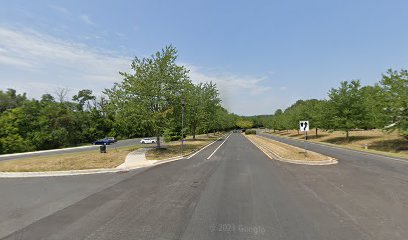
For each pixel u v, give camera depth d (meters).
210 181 10.84
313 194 8.59
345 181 10.68
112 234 5.50
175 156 19.77
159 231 5.59
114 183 10.89
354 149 26.44
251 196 8.38
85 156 19.23
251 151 24.34
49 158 19.27
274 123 92.62
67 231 5.73
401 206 7.25
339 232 5.45
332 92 40.75
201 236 5.28
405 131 27.50
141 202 7.88
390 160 17.70
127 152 22.44
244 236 5.26
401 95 26.70
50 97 77.75
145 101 22.94
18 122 45.94
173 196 8.52
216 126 68.75
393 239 5.10
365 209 6.99
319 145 33.53
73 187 10.35
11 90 65.56
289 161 17.00
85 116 66.12
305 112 58.28
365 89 38.59
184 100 22.45
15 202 8.28
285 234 5.35
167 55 24.23
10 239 5.38
